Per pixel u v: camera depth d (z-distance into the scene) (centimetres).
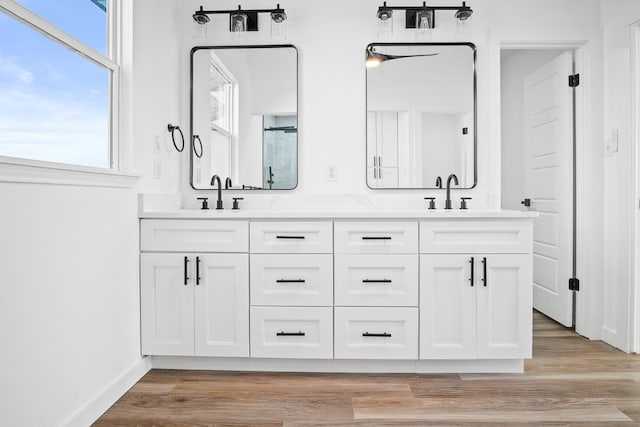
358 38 261
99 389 173
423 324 206
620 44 242
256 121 264
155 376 209
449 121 261
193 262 210
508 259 204
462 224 205
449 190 247
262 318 210
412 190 262
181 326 210
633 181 235
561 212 292
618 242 246
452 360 212
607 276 255
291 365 215
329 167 262
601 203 259
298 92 263
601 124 258
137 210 208
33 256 135
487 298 205
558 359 229
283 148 264
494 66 257
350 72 262
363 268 208
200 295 210
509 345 205
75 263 157
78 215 159
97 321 172
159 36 235
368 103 261
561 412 172
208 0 265
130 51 199
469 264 205
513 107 369
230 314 210
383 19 254
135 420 167
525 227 204
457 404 179
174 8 257
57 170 144
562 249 292
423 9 251
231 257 209
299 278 209
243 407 177
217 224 209
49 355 142
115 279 187
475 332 205
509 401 181
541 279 324
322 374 212
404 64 261
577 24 258
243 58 264
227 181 264
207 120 266
